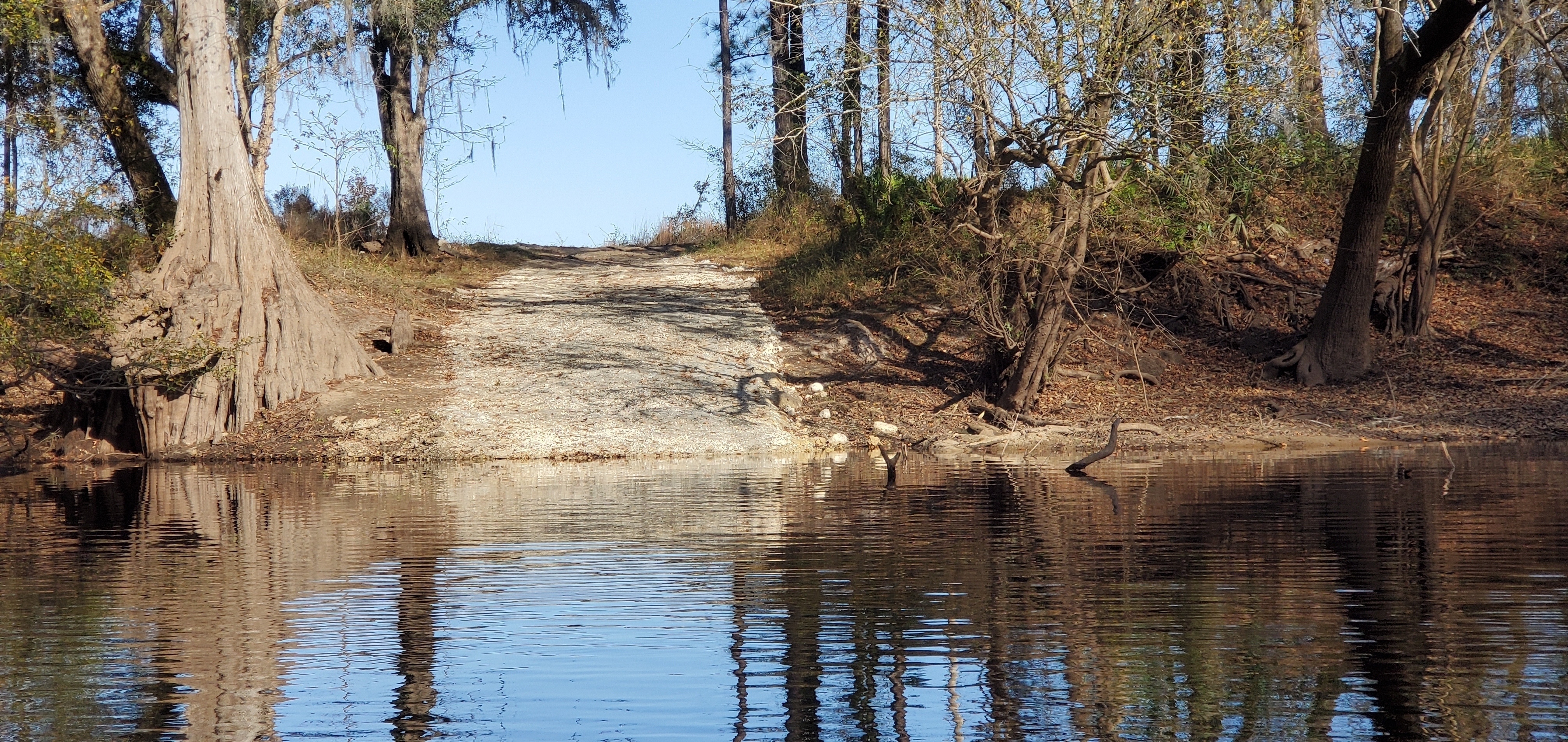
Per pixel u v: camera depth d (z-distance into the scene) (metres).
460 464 17.55
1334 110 23.52
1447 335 24.12
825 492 12.73
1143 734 4.39
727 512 10.92
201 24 20.20
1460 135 26.70
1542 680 4.95
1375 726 4.41
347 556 8.57
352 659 5.62
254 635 6.12
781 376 22.45
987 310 21.47
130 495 13.27
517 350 23.08
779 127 26.42
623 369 21.95
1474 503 10.45
